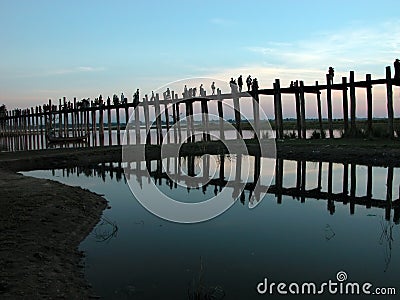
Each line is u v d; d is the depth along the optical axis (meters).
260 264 7.11
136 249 8.05
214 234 8.97
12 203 10.91
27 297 5.58
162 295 5.99
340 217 10.40
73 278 6.54
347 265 6.99
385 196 13.08
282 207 11.59
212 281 6.43
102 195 14.25
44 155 25.80
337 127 41.66
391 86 21.83
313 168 18.52
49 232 8.73
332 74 25.05
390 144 20.67
